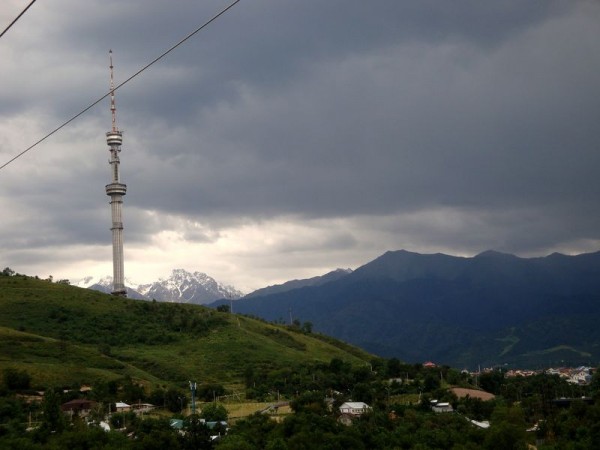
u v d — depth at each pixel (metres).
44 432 144.88
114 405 197.00
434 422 169.75
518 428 143.88
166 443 139.62
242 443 138.88
